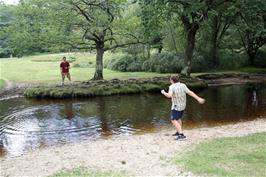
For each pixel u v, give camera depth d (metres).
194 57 37.56
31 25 27.75
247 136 11.95
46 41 27.31
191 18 29.80
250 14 30.48
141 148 11.33
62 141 13.40
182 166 9.10
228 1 29.12
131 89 24.75
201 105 19.98
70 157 10.88
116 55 48.72
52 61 51.91
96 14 26.59
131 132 14.38
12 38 27.25
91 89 23.80
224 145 10.82
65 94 23.09
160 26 30.38
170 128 14.78
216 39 39.84
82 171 9.27
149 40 30.80
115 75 34.19
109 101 21.81
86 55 57.19
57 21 26.91
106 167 9.56
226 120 16.14
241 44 43.62
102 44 28.61
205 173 8.48
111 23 27.00
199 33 39.59
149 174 8.78
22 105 20.72
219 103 20.56
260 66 42.41
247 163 9.02
